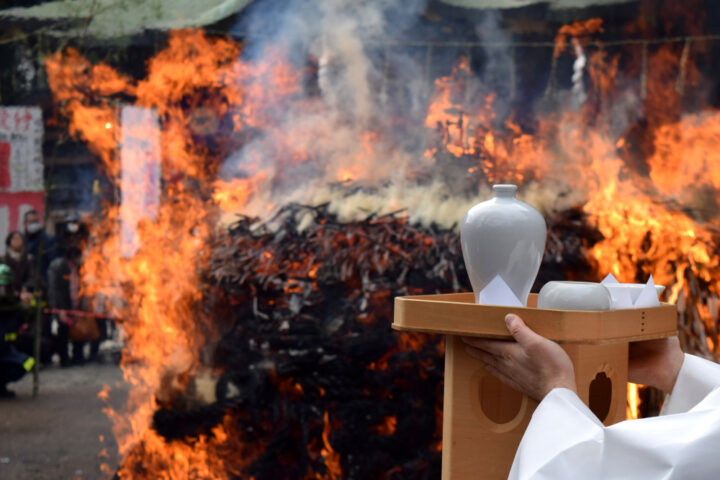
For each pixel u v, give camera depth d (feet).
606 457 4.63
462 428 6.28
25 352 31.53
